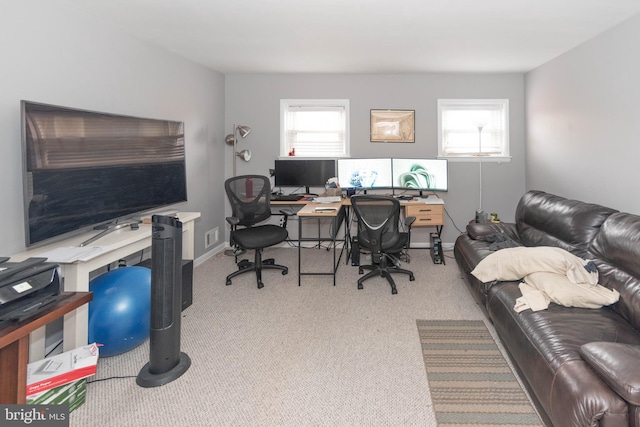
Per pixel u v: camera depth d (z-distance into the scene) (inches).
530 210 115.2
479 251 106.2
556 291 70.1
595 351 47.4
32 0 75.5
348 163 157.5
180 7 91.5
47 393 56.8
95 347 66.9
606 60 105.9
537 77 148.6
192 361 77.0
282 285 124.3
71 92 86.4
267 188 134.3
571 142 124.6
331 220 175.8
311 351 81.0
